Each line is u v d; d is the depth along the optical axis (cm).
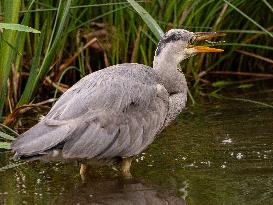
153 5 1503
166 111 1134
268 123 1344
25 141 988
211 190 1002
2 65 1257
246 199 957
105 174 1101
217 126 1336
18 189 1030
